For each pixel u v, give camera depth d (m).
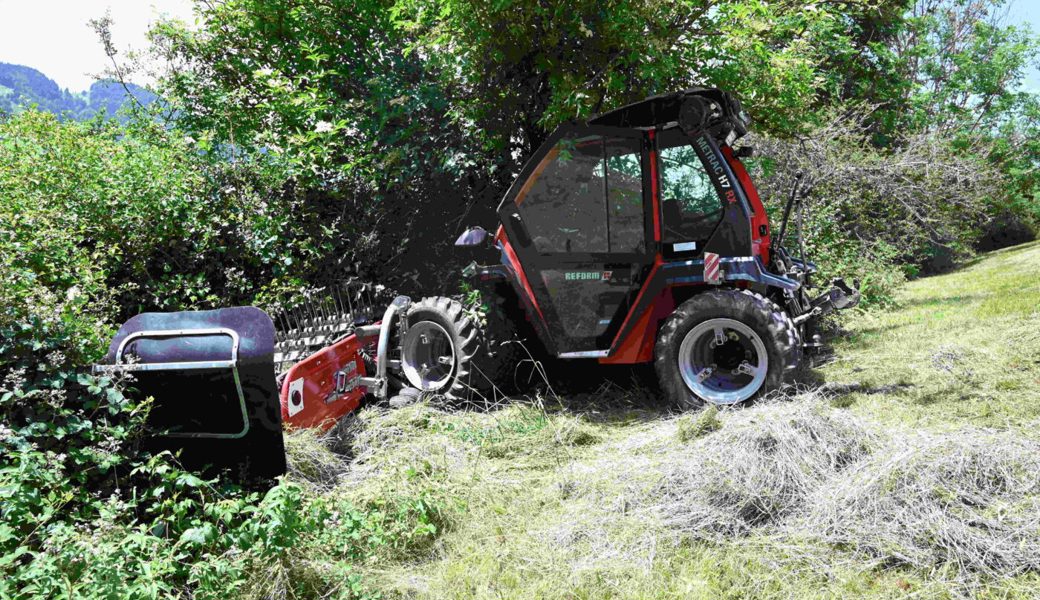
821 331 6.91
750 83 6.76
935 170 8.64
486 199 6.46
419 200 6.34
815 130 8.01
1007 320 6.41
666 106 4.80
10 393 2.62
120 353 2.99
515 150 6.85
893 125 16.27
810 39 8.05
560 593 2.52
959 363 5.07
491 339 5.08
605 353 4.80
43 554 2.17
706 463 3.22
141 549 2.40
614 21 5.88
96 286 4.20
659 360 4.62
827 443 3.30
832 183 8.06
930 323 6.98
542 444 4.10
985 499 2.79
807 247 7.68
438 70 6.96
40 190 4.90
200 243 5.39
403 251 6.02
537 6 5.84
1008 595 2.32
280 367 5.02
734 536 2.81
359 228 5.93
